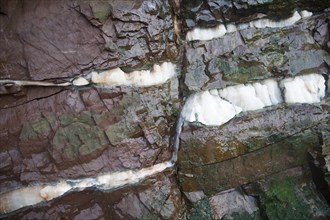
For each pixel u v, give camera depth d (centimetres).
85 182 122
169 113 131
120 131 124
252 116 132
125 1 121
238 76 136
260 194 134
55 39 118
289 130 131
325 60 139
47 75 119
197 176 132
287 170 135
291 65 137
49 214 120
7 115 119
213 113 132
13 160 119
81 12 118
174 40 132
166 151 130
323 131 131
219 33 138
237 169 133
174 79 133
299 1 136
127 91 125
